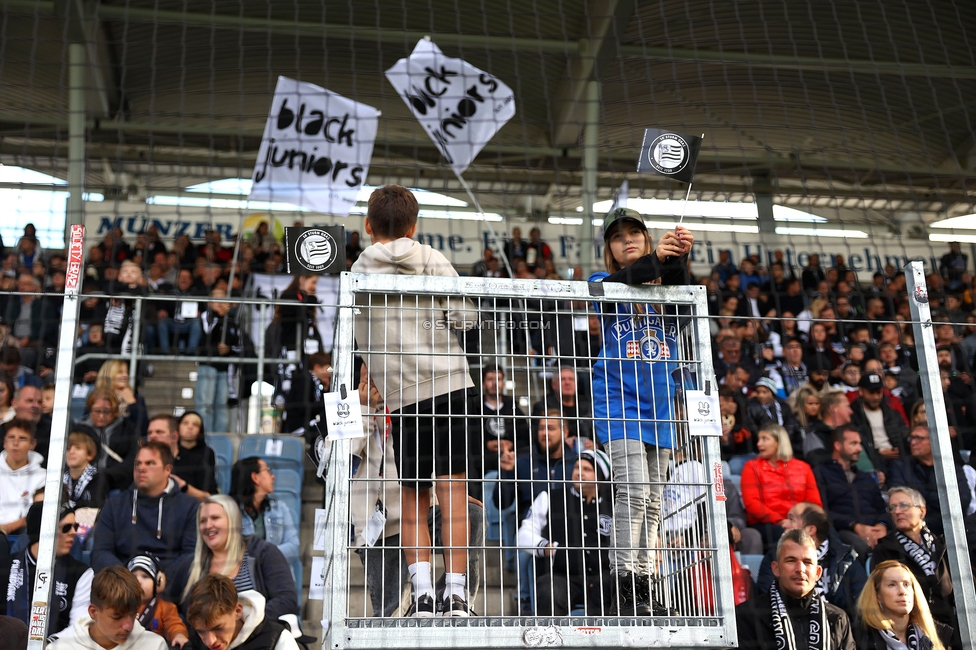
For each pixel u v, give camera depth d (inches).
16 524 199.3
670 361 106.8
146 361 302.0
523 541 155.8
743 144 447.2
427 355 103.2
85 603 180.9
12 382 259.9
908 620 161.8
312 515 233.5
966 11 360.2
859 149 451.5
